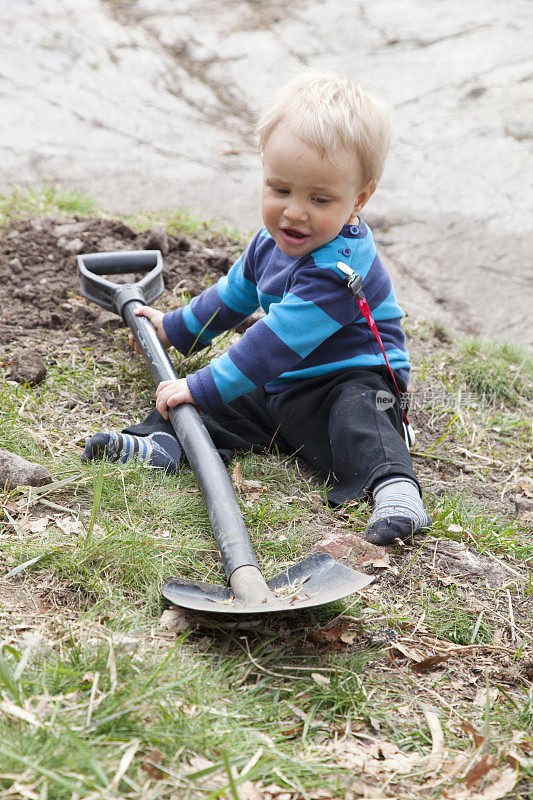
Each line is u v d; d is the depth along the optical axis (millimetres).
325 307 2520
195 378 2504
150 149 6082
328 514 2443
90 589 1981
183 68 7434
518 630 2096
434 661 1943
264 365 2496
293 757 1625
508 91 7242
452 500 2623
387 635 2002
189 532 2254
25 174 5297
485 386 3465
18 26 7609
